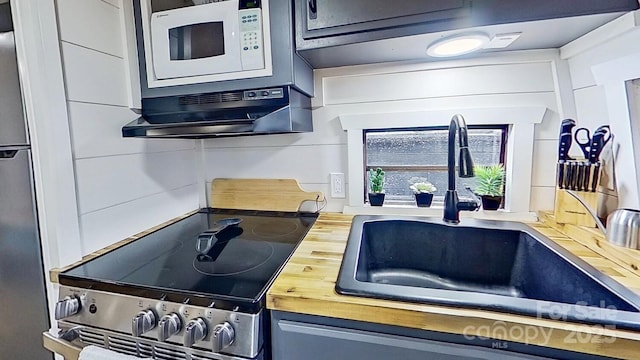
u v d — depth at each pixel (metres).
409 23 0.89
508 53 1.13
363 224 1.14
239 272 0.82
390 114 1.25
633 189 0.85
